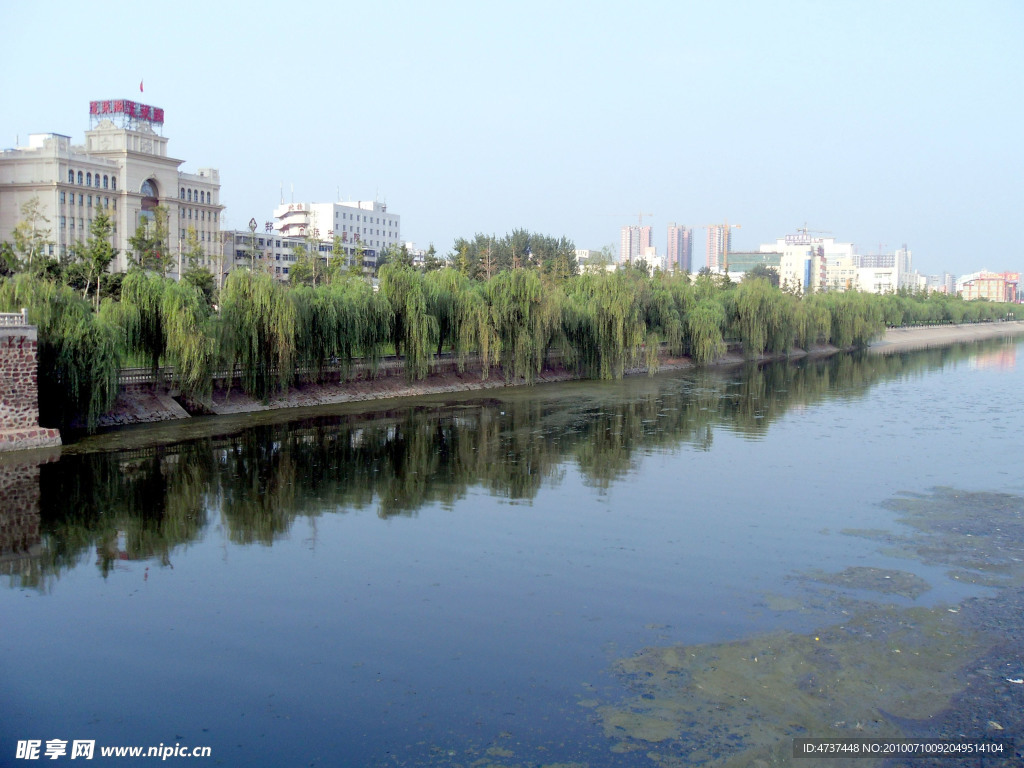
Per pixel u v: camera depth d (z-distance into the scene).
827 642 22.67
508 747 17.72
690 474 43.56
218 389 61.62
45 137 133.25
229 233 172.38
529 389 80.25
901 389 84.19
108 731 18.48
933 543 31.45
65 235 127.56
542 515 35.56
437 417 61.78
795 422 61.31
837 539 32.03
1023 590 26.53
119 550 30.95
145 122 146.50
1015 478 42.59
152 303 54.75
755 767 16.92
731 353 121.75
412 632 23.53
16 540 31.94
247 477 42.06
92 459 44.22
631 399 73.62
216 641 23.05
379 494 39.12
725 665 21.36
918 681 20.50
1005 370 107.56
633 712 19.06
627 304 89.75
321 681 20.69
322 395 66.62
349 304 66.19
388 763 17.20
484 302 76.94
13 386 44.72
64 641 23.06
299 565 29.28
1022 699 19.61
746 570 28.50
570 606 25.36
